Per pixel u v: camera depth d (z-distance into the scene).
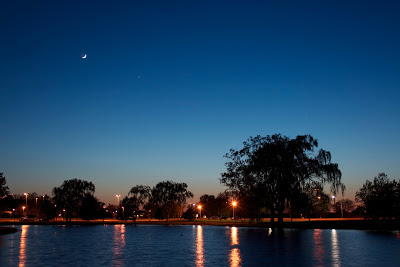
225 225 94.94
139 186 132.50
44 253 30.92
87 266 23.16
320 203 71.81
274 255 28.03
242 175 75.56
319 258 25.98
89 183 130.12
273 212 73.69
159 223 120.69
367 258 25.81
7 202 107.44
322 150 71.88
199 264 23.78
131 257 27.91
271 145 73.12
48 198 172.62
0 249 34.50
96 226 99.44
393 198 68.81
